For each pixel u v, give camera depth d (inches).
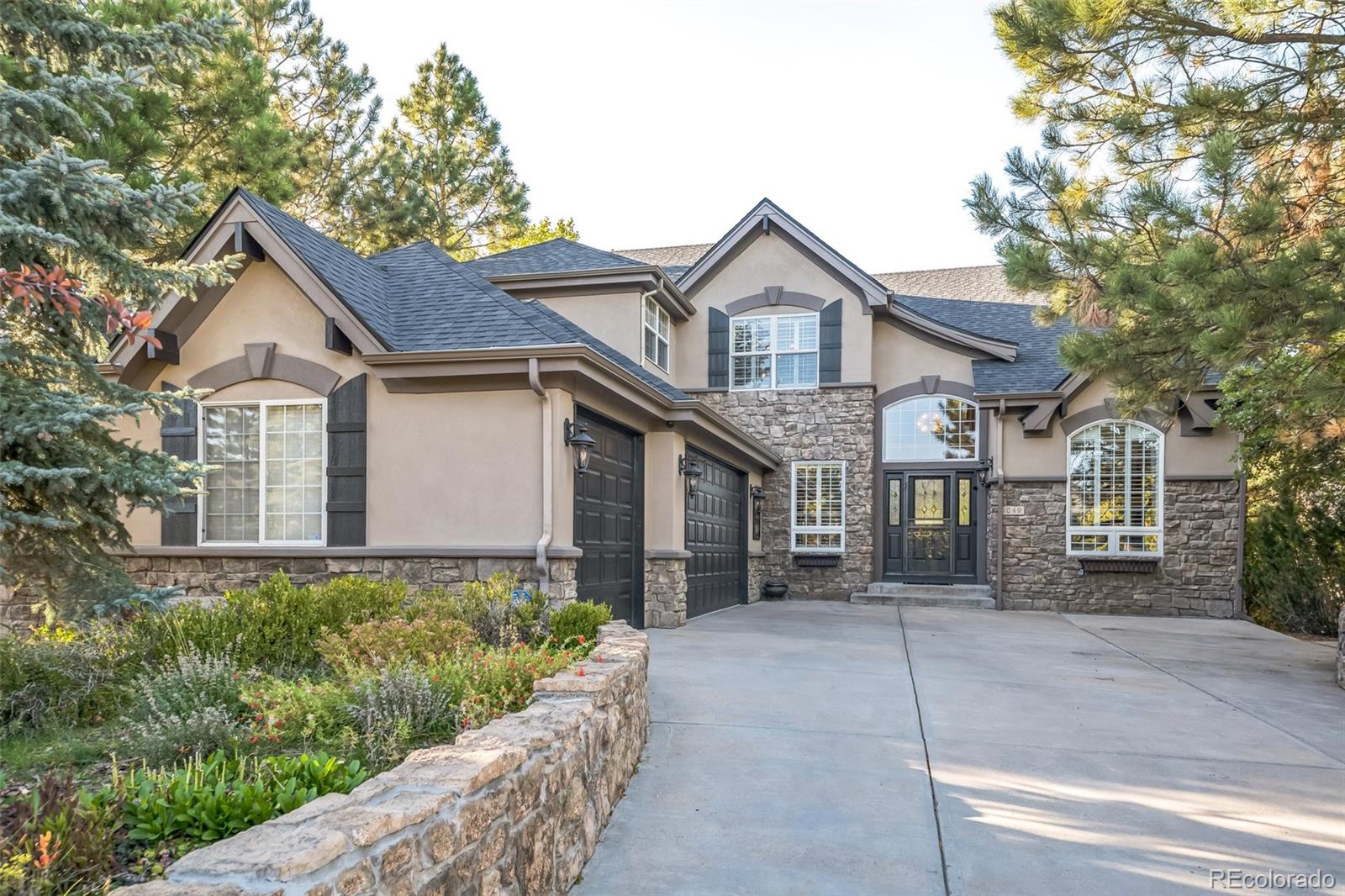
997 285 858.8
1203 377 332.2
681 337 705.6
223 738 165.8
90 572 241.4
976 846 163.9
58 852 99.6
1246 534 579.5
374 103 940.0
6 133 221.9
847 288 676.7
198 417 375.2
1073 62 336.5
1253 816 181.6
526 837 131.2
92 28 243.6
